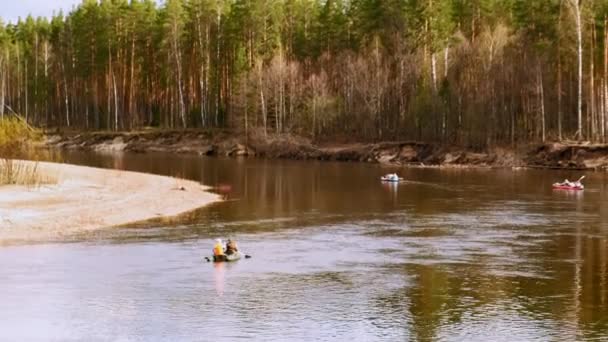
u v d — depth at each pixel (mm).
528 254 29906
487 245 32031
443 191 55125
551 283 24703
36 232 35125
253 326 19781
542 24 90000
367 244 32312
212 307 21641
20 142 57469
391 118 96750
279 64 103250
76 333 19188
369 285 24406
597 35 84000
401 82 95812
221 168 77000
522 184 60562
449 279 25297
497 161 81438
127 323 20062
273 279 25297
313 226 37719
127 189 52625
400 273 26297
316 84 101625
